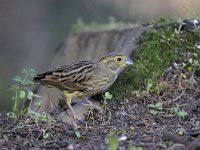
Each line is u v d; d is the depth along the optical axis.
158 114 12.95
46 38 29.25
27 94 13.94
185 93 13.55
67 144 11.51
